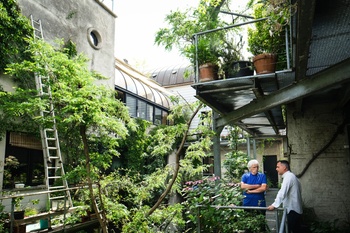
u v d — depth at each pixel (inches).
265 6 143.2
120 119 211.2
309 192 234.1
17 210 232.2
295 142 244.2
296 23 112.7
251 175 186.2
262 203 176.4
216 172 237.0
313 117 242.2
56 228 244.1
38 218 231.0
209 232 166.7
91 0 398.0
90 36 389.4
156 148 220.2
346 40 128.6
